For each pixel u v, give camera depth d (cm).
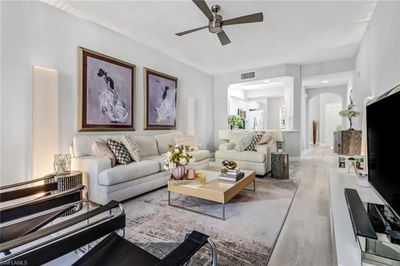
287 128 628
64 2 275
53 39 283
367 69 352
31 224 143
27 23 258
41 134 258
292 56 504
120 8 290
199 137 616
